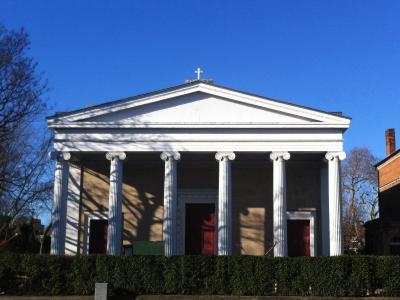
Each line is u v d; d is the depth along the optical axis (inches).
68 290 945.5
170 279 948.0
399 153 1838.1
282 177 1245.7
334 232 1214.3
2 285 941.2
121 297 936.3
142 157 1352.1
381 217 1923.0
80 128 1263.5
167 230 1222.3
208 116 1274.6
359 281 927.0
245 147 1258.6
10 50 1264.8
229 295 937.5
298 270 942.4
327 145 1256.8
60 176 1253.1
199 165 1460.4
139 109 1278.3
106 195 1430.9
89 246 1408.7
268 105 1264.8
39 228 2332.7
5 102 1269.7
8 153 1588.3
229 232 1227.2
